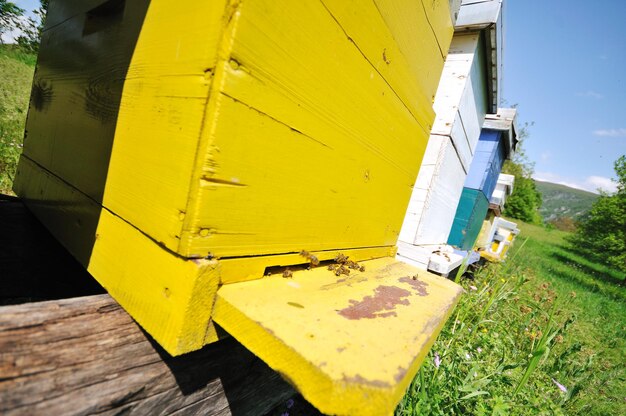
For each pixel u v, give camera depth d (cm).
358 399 44
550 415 196
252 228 68
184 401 80
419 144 157
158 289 61
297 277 84
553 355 292
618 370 317
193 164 54
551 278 870
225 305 59
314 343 52
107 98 82
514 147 585
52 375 55
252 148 62
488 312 310
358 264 117
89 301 67
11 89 486
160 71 64
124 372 65
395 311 78
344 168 96
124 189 72
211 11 54
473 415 162
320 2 69
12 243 126
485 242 636
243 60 55
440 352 183
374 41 94
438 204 297
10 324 53
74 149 96
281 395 125
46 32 126
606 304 731
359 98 94
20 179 136
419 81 135
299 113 72
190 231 55
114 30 83
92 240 82
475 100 318
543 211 10694
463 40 261
